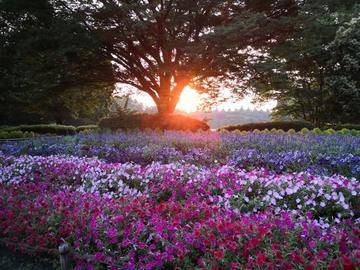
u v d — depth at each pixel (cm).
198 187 421
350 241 228
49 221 335
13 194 422
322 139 807
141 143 846
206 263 247
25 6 1435
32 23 1497
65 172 539
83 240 306
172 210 337
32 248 334
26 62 1503
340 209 361
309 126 1738
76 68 1598
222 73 1570
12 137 1677
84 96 1955
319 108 2166
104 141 907
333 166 618
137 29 1386
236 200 382
